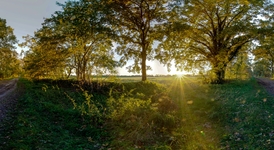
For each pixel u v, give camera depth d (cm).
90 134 937
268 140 757
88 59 1934
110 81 1978
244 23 2483
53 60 1936
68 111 1176
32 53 2156
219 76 2561
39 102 1255
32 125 898
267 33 2419
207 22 2834
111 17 2194
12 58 3747
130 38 2475
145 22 2464
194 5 2514
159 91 2038
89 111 1131
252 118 980
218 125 1026
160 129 977
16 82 2186
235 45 2652
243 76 2720
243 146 759
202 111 1260
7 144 720
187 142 854
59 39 1939
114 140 872
